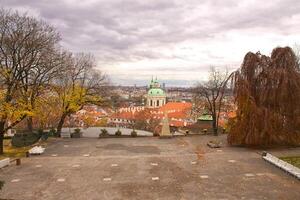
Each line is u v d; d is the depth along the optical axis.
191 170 29.00
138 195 23.05
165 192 23.56
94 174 28.19
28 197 22.83
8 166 31.22
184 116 93.25
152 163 31.72
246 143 39.03
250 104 38.09
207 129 59.91
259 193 23.00
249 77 39.69
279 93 37.94
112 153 37.66
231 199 22.00
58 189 24.44
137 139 48.44
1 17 38.34
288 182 25.30
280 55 39.22
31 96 41.44
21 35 38.97
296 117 38.12
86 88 53.47
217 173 27.95
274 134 37.66
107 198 22.55
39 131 49.56
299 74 39.09
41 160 33.69
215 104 55.41
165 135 48.94
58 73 44.88
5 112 37.34
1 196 23.03
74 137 52.22
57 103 50.41
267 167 29.66
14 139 46.06
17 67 39.28
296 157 32.69
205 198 22.25
